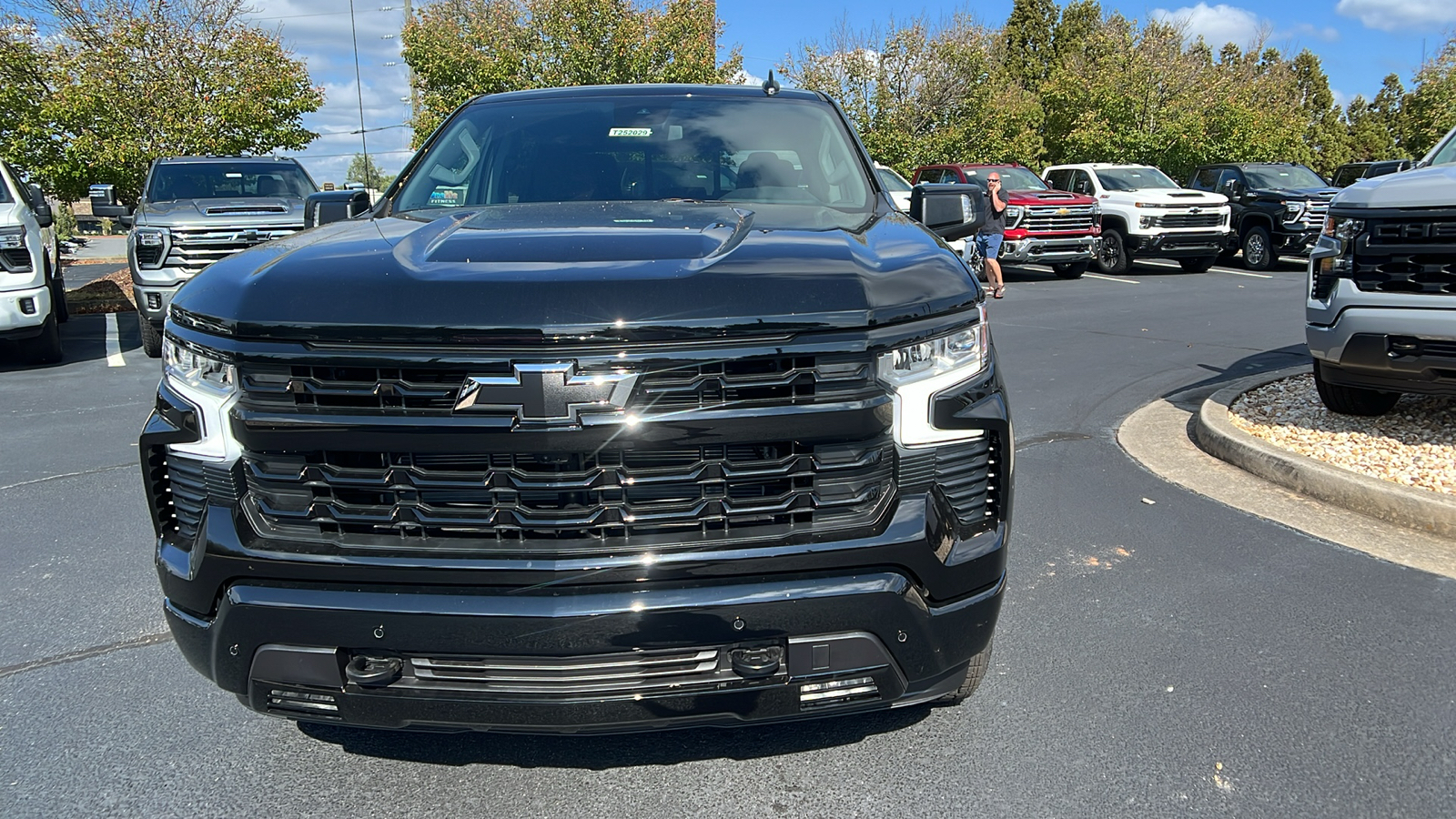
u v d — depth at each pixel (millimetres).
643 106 3654
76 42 15555
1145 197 16641
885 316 2088
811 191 3213
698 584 2068
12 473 5484
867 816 2430
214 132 15773
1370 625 3418
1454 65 26125
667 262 2143
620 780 2596
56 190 15922
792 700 2166
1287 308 11969
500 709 2129
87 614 3662
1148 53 27281
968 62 25891
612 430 1987
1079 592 3719
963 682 2592
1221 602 3617
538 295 2004
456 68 24328
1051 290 14680
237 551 2119
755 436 2027
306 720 2234
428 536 2082
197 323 2172
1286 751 2674
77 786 2592
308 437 2051
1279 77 36250
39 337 8953
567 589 2057
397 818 2455
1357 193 5016
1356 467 5000
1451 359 4680
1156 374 7832
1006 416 2289
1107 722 2830
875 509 2131
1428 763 2617
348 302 2043
